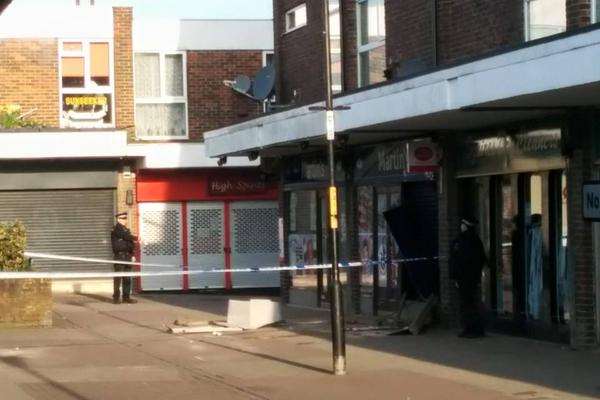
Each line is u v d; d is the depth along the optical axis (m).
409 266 17.70
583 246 13.95
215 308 23.14
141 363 14.06
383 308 19.20
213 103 28.94
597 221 13.66
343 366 12.67
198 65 28.92
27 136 26.16
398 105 14.46
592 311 14.02
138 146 27.17
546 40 11.25
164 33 28.81
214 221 28.84
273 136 18.89
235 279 28.97
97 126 27.81
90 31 28.00
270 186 28.97
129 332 18.05
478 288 16.12
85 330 18.44
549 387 11.41
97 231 27.78
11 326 18.73
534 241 15.54
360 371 12.91
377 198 19.55
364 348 15.13
